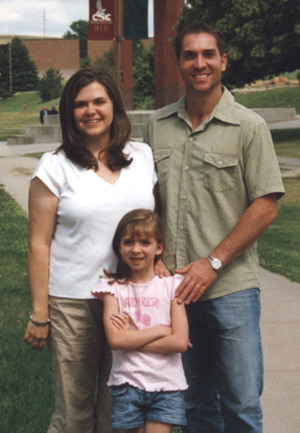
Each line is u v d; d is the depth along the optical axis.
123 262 2.92
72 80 2.97
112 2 22.44
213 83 2.99
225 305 3.01
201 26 2.99
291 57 28.23
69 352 3.02
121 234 2.85
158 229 2.87
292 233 10.19
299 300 6.56
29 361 4.86
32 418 4.00
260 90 59.25
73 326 2.99
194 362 3.25
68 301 2.98
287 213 12.05
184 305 3.02
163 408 2.81
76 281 2.96
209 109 3.04
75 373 3.05
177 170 3.10
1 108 83.00
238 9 26.83
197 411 3.35
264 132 2.96
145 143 3.28
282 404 4.26
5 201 13.52
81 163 2.95
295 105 50.62
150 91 56.66
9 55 94.12
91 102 2.94
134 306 2.88
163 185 3.14
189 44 2.97
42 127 32.56
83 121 2.96
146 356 2.82
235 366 3.02
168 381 2.82
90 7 22.50
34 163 21.77
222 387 3.08
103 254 2.94
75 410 3.08
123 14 25.66
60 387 3.05
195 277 2.90
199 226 3.05
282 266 7.96
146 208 3.01
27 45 103.56
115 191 2.95
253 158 2.95
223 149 2.99
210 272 2.92
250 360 3.02
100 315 3.02
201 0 29.38
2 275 7.52
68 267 2.97
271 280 7.38
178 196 3.10
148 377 2.81
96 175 2.96
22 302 6.41
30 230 3.00
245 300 3.03
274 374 4.75
